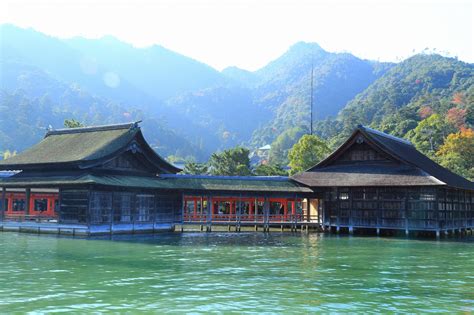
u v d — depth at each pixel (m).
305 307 17.12
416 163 50.19
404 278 23.36
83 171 45.12
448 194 49.78
